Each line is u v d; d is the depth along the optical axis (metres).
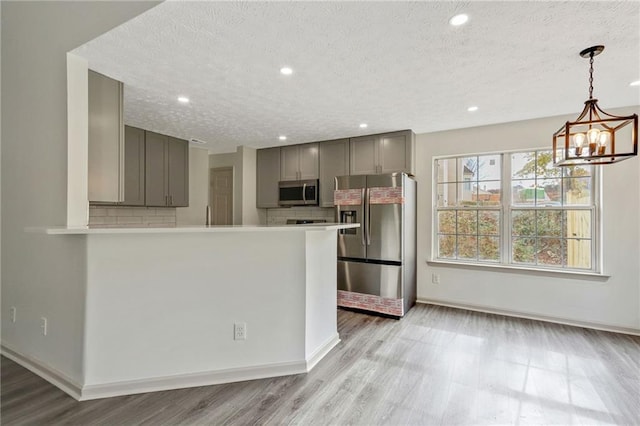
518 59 2.14
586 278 3.29
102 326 1.99
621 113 3.14
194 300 2.14
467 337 3.04
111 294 2.00
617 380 2.25
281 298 2.32
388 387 2.15
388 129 3.96
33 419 1.78
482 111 3.26
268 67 2.27
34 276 2.35
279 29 1.80
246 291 2.24
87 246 1.97
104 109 2.40
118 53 2.09
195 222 5.09
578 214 3.42
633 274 3.11
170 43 1.95
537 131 3.52
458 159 4.05
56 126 2.21
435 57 2.12
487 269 3.79
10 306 2.55
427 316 3.66
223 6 1.59
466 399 2.02
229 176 5.36
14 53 2.50
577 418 1.83
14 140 2.50
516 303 3.63
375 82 2.52
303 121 3.61
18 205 2.47
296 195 4.72
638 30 1.78
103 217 3.90
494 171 3.85
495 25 1.75
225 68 2.29
